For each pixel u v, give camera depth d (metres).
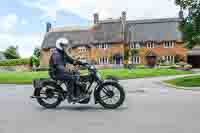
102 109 9.12
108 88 9.21
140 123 7.02
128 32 67.94
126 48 66.81
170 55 63.78
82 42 68.56
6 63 63.09
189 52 62.97
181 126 6.66
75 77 9.27
